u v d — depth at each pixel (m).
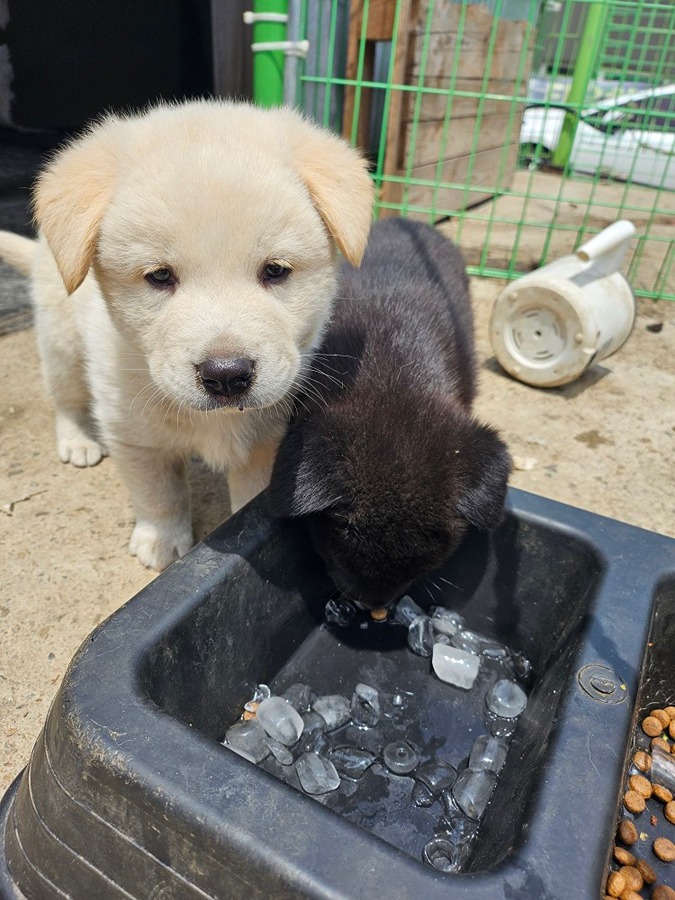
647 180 1.79
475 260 1.18
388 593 0.39
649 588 0.38
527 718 0.39
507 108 1.48
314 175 0.37
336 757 0.38
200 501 0.59
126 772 0.27
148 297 0.35
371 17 1.03
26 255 0.60
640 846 0.37
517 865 0.25
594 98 1.66
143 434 0.45
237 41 1.02
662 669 0.41
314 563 0.44
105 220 0.34
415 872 0.24
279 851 0.24
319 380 0.42
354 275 0.54
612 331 0.75
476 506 0.38
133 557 0.51
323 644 0.45
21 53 0.86
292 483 0.38
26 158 0.90
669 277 1.17
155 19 0.93
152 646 0.32
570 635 0.38
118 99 0.94
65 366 0.57
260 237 0.34
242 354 0.32
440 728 0.40
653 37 1.80
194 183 0.32
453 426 0.40
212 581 0.36
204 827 0.25
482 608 0.46
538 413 0.73
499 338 0.77
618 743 0.30
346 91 1.09
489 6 1.34
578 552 0.41
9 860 0.31
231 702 0.39
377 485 0.37
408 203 1.15
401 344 0.46
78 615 0.46
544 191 1.70
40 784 0.30
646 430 0.71
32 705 0.40
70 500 0.57
